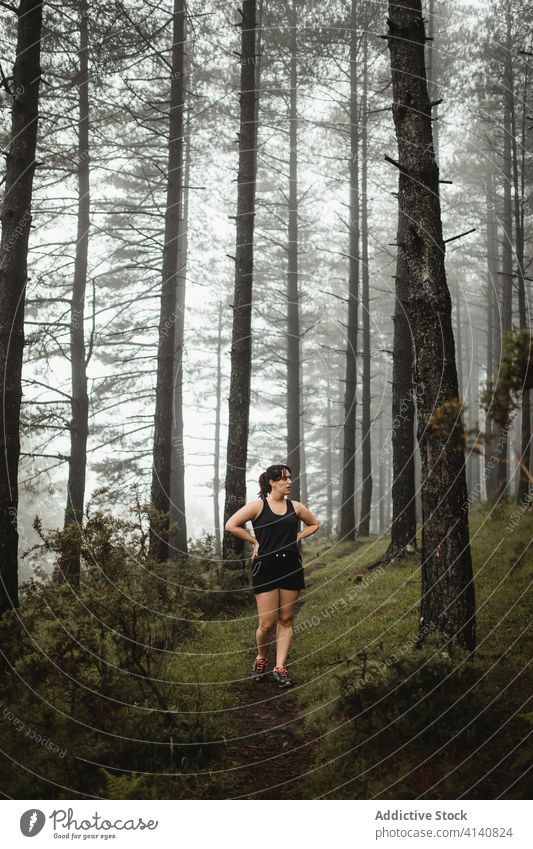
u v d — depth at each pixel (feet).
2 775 11.65
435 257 15.89
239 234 34.63
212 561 30.27
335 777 11.43
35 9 21.97
